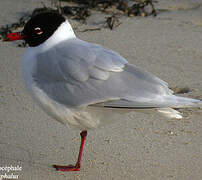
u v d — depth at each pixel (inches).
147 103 352.2
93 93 361.7
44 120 464.1
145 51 616.7
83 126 384.5
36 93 378.0
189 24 706.2
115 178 380.2
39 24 384.2
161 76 551.8
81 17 708.0
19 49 625.3
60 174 386.3
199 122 467.2
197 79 547.5
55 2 754.2
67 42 386.6
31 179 377.7
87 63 367.2
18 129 445.7
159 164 398.3
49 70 373.7
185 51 619.8
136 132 448.1
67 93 366.6
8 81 539.5
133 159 405.4
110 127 456.1
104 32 673.6
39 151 414.6
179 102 350.9
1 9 737.0
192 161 402.9
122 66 368.5
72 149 420.2
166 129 454.6
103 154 412.8
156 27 693.9
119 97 357.1
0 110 478.9
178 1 787.4
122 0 769.6
